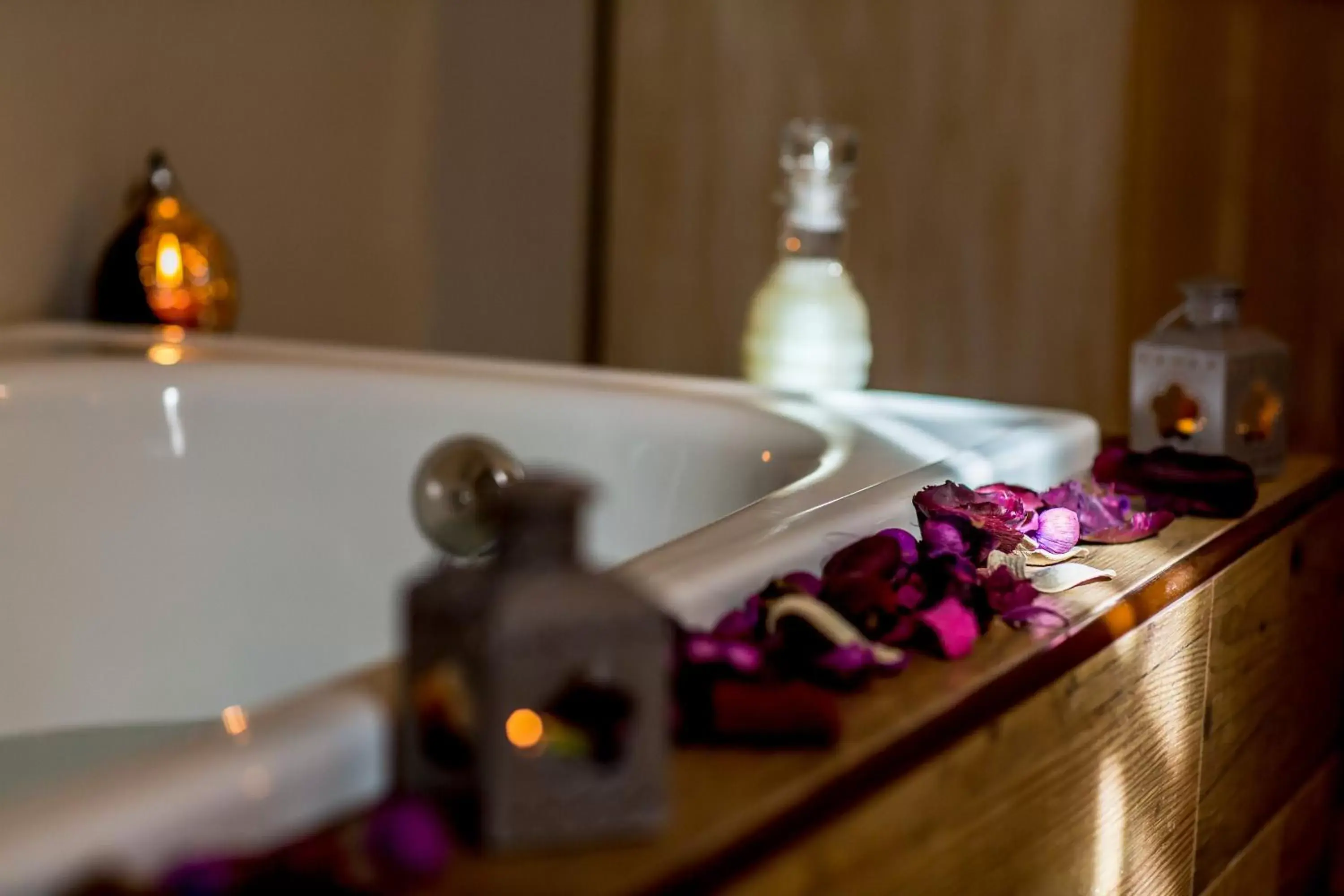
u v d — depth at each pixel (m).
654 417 1.24
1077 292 2.22
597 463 1.26
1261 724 1.10
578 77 2.44
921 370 2.33
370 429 1.35
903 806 0.58
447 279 2.30
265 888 0.41
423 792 0.48
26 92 1.63
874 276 2.34
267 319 2.01
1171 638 0.87
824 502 0.84
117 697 1.30
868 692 0.63
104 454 1.31
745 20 2.37
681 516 1.20
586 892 0.43
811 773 0.54
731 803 0.51
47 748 1.24
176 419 1.34
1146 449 1.19
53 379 1.30
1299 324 2.14
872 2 2.29
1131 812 0.84
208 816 0.44
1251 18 2.10
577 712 0.46
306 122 2.04
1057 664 0.71
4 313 1.63
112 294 1.61
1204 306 1.17
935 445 1.07
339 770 0.48
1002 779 0.66
